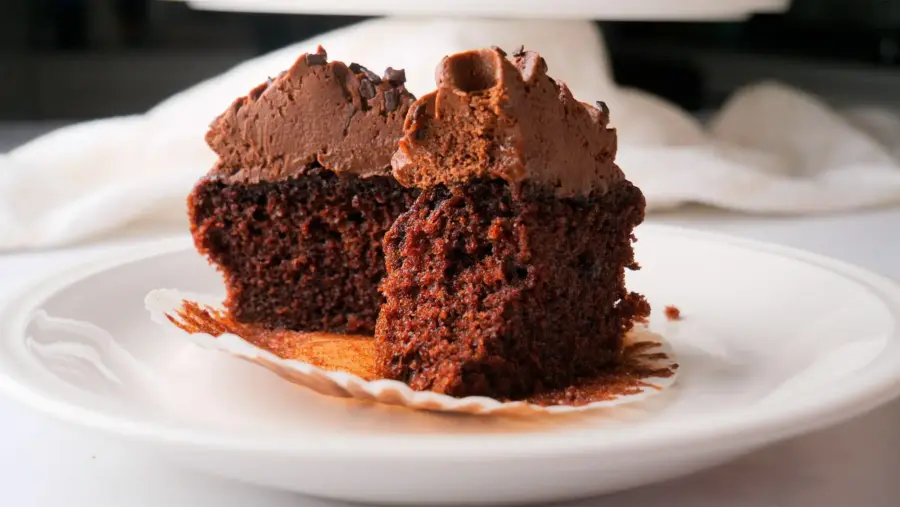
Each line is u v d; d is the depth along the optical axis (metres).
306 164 0.40
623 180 0.37
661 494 0.32
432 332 0.36
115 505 0.31
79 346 0.37
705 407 0.35
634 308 0.38
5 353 0.34
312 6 0.49
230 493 0.32
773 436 0.30
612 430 0.30
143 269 0.41
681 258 0.43
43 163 0.55
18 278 0.46
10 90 0.81
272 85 0.40
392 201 0.40
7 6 0.79
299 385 0.36
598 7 0.49
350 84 0.39
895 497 0.31
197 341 0.36
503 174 0.35
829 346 0.37
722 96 0.86
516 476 0.29
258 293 0.41
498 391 0.36
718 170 0.53
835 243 0.50
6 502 0.31
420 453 0.29
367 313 0.41
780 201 0.53
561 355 0.36
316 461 0.29
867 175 0.57
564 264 0.36
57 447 0.34
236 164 0.40
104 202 0.50
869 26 0.81
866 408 0.31
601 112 0.37
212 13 0.82
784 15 0.84
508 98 0.34
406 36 0.56
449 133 0.35
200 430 0.30
